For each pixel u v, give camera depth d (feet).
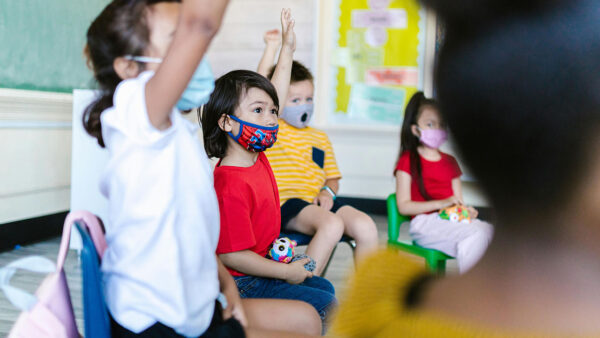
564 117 0.91
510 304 1.04
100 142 2.83
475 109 0.97
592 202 0.92
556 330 1.00
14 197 10.42
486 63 0.97
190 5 2.01
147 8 2.60
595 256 0.95
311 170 7.17
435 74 1.05
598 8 0.91
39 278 8.07
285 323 3.19
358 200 14.49
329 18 14.12
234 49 14.94
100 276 2.65
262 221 4.67
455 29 1.01
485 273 1.08
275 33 6.51
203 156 2.81
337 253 10.57
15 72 10.30
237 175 4.55
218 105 4.71
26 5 10.44
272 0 14.42
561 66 0.91
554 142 0.92
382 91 14.03
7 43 10.07
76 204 6.87
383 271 1.45
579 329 0.98
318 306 4.42
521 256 1.00
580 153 0.91
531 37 0.94
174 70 2.15
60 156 11.55
